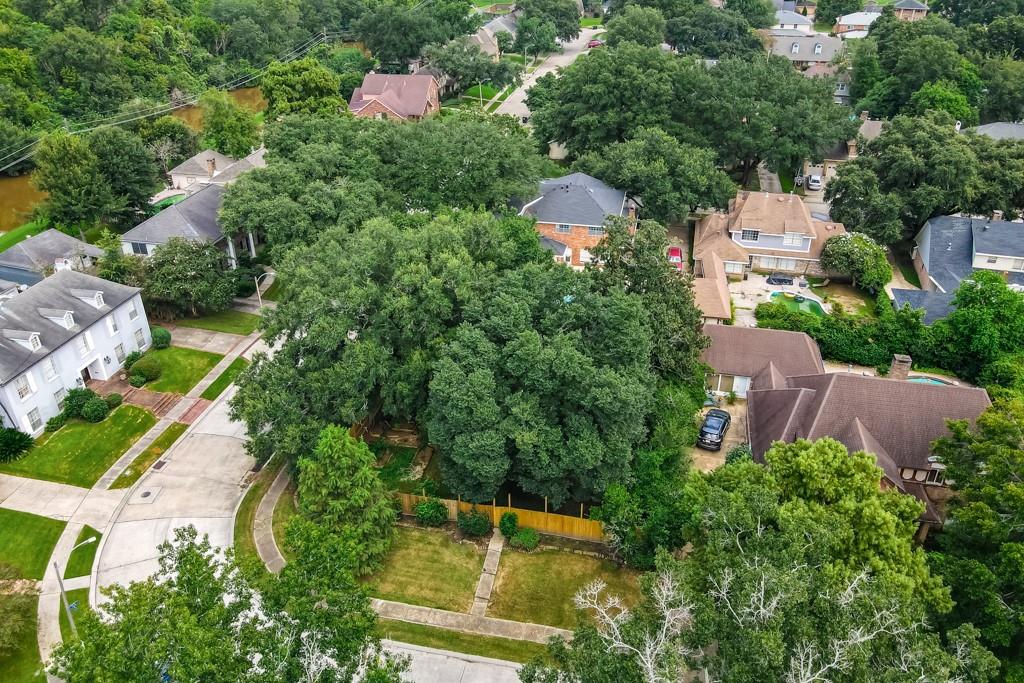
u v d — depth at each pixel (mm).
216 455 45312
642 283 46969
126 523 40062
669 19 131625
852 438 39781
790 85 85750
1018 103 98125
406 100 107000
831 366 55875
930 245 69375
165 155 86625
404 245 43594
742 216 70938
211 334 57875
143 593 22594
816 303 65000
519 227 51188
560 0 147250
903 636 22766
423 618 35062
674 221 77688
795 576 22703
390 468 43531
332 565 25500
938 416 40812
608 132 84875
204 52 117000
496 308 40125
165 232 61406
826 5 163125
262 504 41406
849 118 92750
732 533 26734
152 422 47938
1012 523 29859
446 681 32156
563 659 24656
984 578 28266
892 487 37250
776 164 82562
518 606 35625
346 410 39500
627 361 39531
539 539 38906
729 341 51406
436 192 62531
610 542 37938
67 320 47938
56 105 94125
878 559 27453
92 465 44125
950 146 71438
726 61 91062
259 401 39656
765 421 44000
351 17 143500
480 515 39188
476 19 130625
